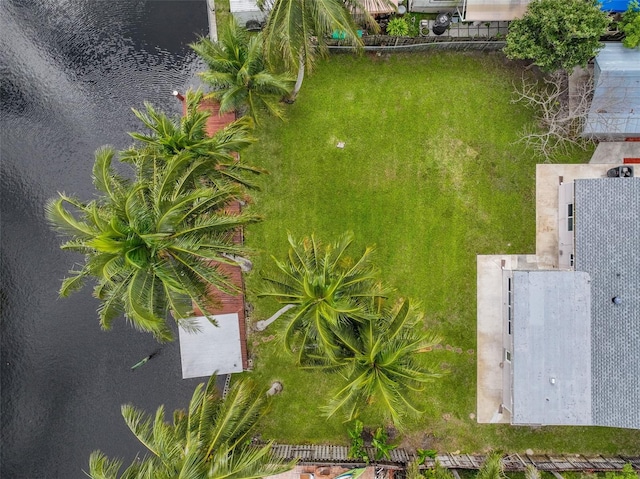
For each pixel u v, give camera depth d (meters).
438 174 20.78
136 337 20.58
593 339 18.41
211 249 13.13
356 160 20.80
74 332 20.56
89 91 21.47
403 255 20.66
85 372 20.45
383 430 19.81
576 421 18.03
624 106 19.06
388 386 13.68
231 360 19.72
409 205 20.77
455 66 20.86
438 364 20.44
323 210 20.73
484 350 20.44
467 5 18.78
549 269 19.94
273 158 20.78
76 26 21.59
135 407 20.34
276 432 20.12
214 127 20.50
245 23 20.66
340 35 16.98
